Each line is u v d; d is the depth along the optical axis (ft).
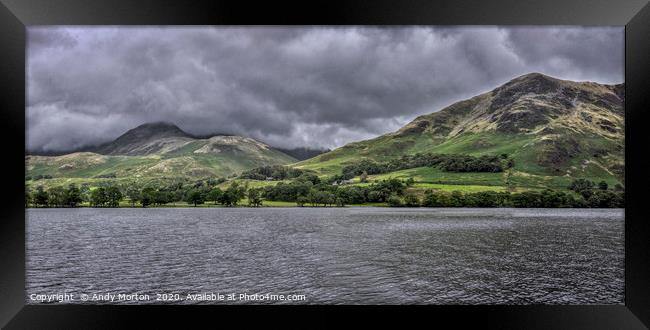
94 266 93.91
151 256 107.55
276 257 103.50
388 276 79.20
